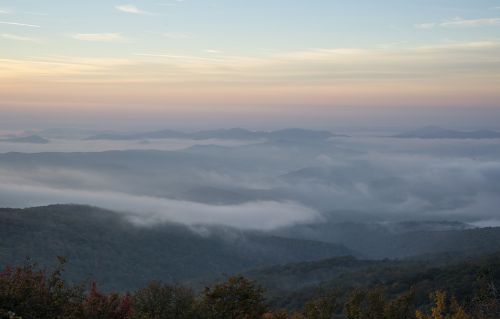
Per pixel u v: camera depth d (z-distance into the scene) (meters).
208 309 19.20
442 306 17.75
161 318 19.09
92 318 15.66
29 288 15.23
